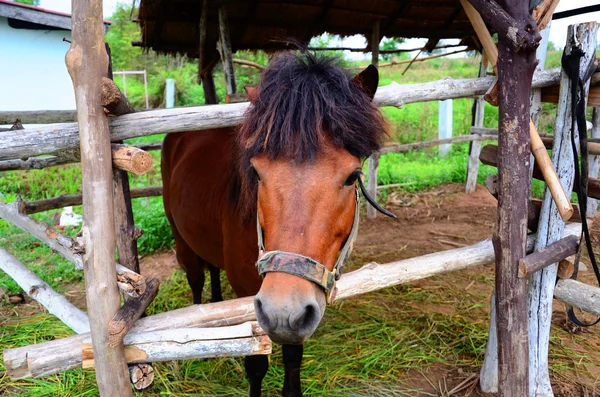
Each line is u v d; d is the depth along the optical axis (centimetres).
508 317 200
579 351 300
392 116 1112
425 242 525
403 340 317
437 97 210
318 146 140
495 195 213
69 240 184
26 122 357
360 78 173
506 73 180
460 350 303
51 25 848
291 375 219
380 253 494
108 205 157
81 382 269
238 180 207
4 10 802
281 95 146
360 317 351
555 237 213
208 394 259
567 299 215
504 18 170
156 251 513
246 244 205
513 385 206
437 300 379
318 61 161
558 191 189
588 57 189
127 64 1766
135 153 158
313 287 136
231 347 169
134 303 169
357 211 169
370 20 525
